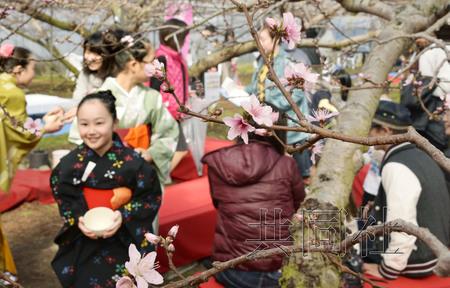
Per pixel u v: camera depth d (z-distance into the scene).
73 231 2.63
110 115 2.55
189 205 3.91
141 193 2.62
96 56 3.14
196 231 3.71
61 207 2.63
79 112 2.53
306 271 1.51
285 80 1.22
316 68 4.06
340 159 1.72
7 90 2.94
